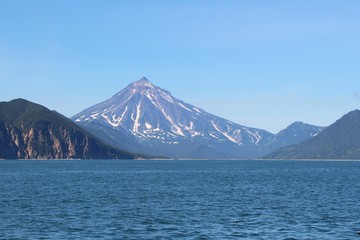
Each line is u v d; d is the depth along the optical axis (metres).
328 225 68.81
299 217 75.62
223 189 127.06
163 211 82.19
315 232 64.06
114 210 83.38
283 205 90.44
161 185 142.38
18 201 96.62
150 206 88.94
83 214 78.69
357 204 91.81
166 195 109.56
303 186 139.12
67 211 82.12
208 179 176.88
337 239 60.03
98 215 77.62
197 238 60.88
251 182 158.38
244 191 120.75
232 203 93.75
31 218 74.56
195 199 101.12
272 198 103.12
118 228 66.75
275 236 61.78
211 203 93.75
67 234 62.91
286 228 66.69
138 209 84.69
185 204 92.06
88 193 114.44
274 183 153.12
